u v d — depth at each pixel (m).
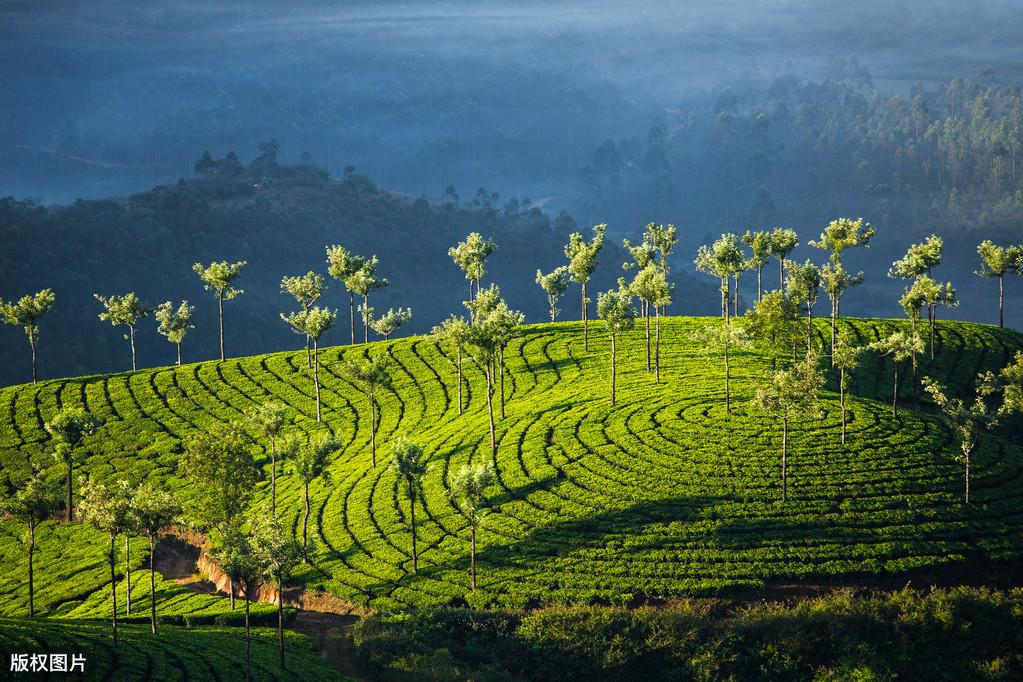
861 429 98.44
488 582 81.56
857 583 76.56
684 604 74.38
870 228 122.06
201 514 87.00
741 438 98.25
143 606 88.75
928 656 68.94
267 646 73.75
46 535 107.94
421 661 69.75
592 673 70.38
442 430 116.88
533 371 135.00
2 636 66.06
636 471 94.94
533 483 97.00
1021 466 92.56
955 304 122.81
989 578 76.62
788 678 68.81
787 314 109.12
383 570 86.88
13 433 129.12
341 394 136.25
